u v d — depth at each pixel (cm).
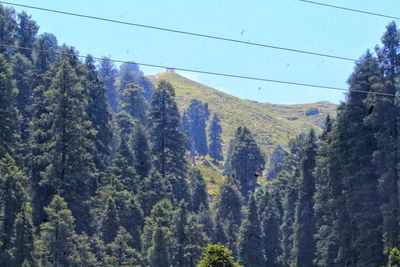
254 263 10019
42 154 8694
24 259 6650
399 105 7106
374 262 7056
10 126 8394
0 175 6975
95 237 7631
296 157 14538
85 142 8806
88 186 8769
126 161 9956
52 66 10231
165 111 12494
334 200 8006
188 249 8331
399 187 6912
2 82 8412
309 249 9519
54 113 8638
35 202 8238
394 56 7269
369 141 7500
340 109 8038
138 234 8456
